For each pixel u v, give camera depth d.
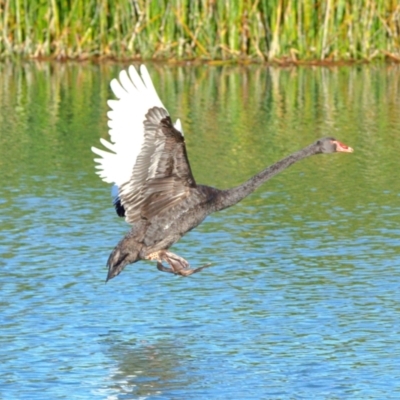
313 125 26.23
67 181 20.91
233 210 19.30
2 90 30.62
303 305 14.27
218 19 35.00
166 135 10.49
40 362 12.48
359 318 13.77
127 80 10.38
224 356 12.65
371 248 16.77
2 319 13.77
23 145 23.92
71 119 26.78
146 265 16.20
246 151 23.47
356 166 22.53
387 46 35.56
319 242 17.14
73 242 17.03
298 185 21.05
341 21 35.03
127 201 10.74
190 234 17.75
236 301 14.45
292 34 35.00
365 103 29.08
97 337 13.22
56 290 14.85
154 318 13.84
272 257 16.36
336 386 11.77
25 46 35.66
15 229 17.69
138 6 35.06
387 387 11.73
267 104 28.88
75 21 35.38
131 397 11.62
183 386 11.87
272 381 11.94
